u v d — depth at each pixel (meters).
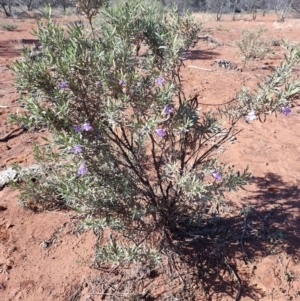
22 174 2.97
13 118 2.02
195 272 2.48
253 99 2.16
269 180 3.41
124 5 2.04
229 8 29.81
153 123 1.84
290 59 2.18
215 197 2.36
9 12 19.41
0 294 2.36
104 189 2.16
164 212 2.47
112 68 1.85
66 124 1.92
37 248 2.66
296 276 2.46
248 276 2.46
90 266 2.49
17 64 1.86
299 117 4.77
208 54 8.56
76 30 1.93
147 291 2.36
